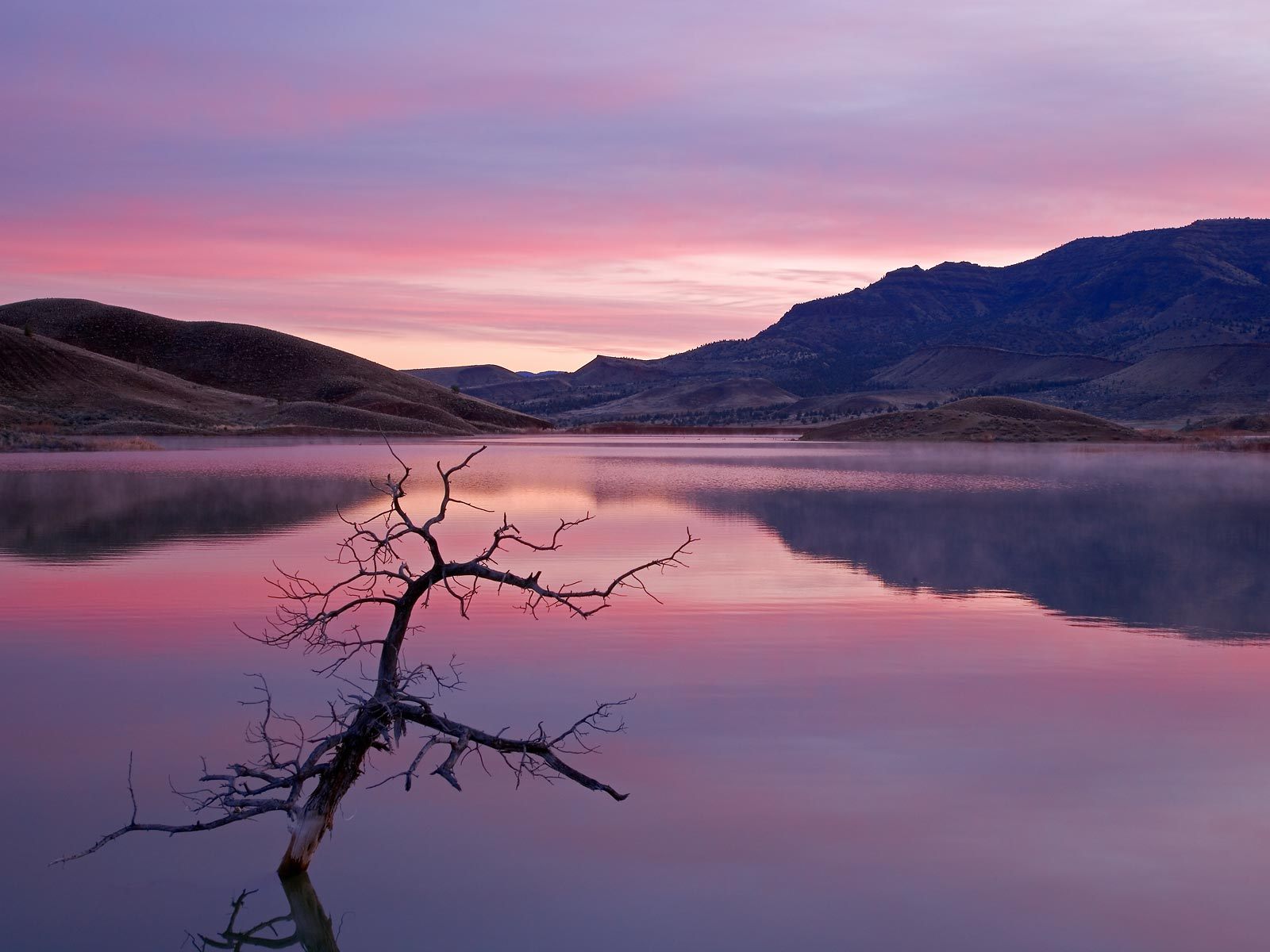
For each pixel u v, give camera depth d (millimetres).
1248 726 9336
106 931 5934
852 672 11172
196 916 6133
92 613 14078
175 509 28703
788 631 13242
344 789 6945
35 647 12172
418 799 7809
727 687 10570
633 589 16250
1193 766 8383
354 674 11008
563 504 31281
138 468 49062
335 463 55938
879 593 16031
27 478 41562
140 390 135000
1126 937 5895
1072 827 7266
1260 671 11172
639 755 8609
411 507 29766
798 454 77750
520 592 15906
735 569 18375
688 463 59906
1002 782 8039
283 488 36594
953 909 6176
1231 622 13820
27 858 6855
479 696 10273
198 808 6766
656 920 6020
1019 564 19141
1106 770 8305
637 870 6633
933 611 14547
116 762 8414
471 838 7145
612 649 12180
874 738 9016
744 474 47750
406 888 6457
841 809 7559
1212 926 6004
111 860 6832
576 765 8422
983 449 89938
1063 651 12164
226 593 15586
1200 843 7023
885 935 5902
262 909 6199
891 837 7113
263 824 7391
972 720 9500
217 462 56188
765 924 6016
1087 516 28125
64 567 17969
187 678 10797
